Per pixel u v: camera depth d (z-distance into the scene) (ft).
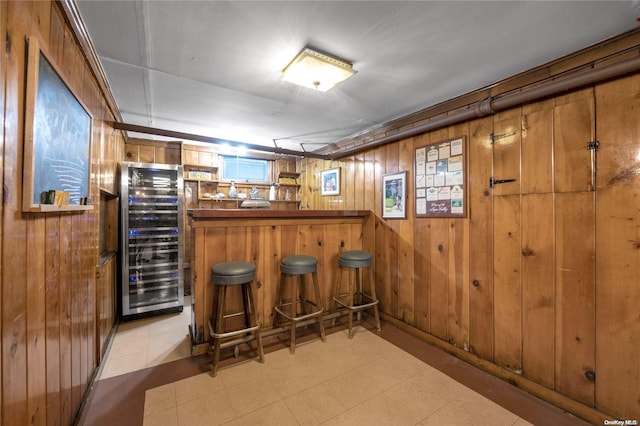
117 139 10.14
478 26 4.91
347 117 9.86
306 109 9.09
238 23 4.85
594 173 5.33
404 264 9.43
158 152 13.39
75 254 5.12
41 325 3.70
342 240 10.27
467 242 7.57
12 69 2.96
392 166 9.98
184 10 4.51
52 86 3.85
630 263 4.93
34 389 3.50
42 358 3.73
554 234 5.89
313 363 7.25
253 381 6.47
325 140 13.15
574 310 5.60
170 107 8.90
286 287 9.02
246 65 6.28
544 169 6.04
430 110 8.85
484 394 6.14
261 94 7.89
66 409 4.65
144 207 10.84
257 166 15.88
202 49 5.65
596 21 4.73
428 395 6.07
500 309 6.81
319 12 4.58
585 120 5.43
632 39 5.01
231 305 8.13
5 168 2.85
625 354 4.98
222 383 6.39
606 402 5.18
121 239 10.19
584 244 5.48
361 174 11.54
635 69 4.67
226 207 14.96
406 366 7.19
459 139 7.74
